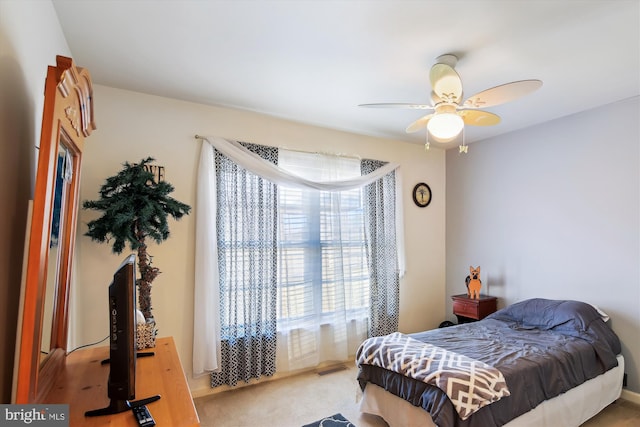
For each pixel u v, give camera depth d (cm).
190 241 289
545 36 194
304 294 335
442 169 450
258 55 216
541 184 348
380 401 241
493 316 339
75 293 232
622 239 290
